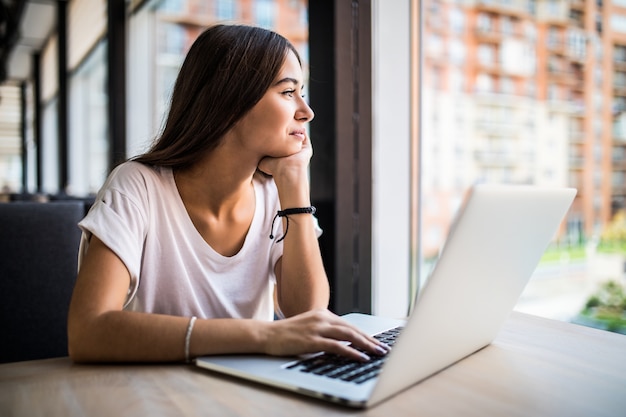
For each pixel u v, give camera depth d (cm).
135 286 87
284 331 68
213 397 57
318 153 141
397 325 84
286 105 94
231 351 68
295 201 102
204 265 99
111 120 351
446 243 53
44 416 52
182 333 69
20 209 121
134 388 60
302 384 58
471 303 63
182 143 96
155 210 95
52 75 659
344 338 68
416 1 146
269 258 109
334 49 135
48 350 123
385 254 143
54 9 566
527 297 122
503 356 72
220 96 93
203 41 96
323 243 140
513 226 62
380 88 142
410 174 146
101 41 431
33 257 121
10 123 867
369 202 140
